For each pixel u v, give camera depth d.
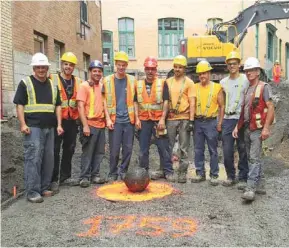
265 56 27.30
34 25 11.66
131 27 26.89
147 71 7.27
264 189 6.71
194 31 26.47
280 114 14.16
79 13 16.19
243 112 6.63
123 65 7.21
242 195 6.35
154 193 6.71
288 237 5.01
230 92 7.03
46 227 5.37
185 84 7.29
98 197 6.54
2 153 7.79
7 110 9.97
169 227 5.29
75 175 8.29
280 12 15.80
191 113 7.26
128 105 7.37
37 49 12.24
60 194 6.80
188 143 7.46
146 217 5.65
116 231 5.18
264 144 11.24
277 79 23.94
